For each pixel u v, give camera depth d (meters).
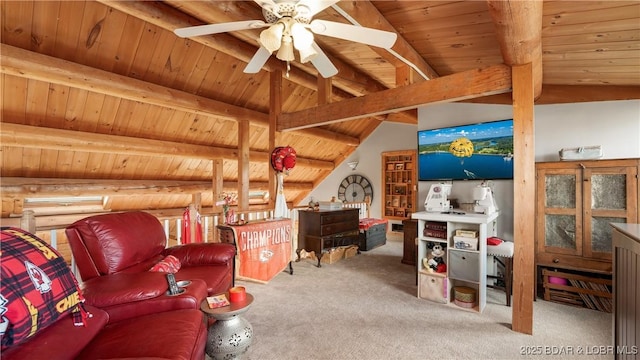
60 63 3.23
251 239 3.71
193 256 2.75
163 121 4.97
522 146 2.58
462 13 2.48
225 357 1.94
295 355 2.20
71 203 5.94
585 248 3.10
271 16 2.08
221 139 5.90
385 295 3.41
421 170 4.59
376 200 7.66
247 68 2.66
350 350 2.27
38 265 1.29
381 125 7.63
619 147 3.34
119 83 3.65
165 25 3.06
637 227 1.88
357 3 2.26
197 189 6.55
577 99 3.53
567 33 2.37
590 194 3.09
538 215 3.33
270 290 3.57
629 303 1.71
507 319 2.80
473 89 2.88
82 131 4.30
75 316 1.39
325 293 3.47
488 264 3.77
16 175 4.62
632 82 3.24
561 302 3.19
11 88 3.56
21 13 2.98
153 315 1.71
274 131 4.53
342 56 4.11
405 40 3.04
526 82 2.57
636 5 1.93
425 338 2.45
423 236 3.35
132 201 6.44
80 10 3.19
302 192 9.07
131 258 2.26
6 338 1.07
